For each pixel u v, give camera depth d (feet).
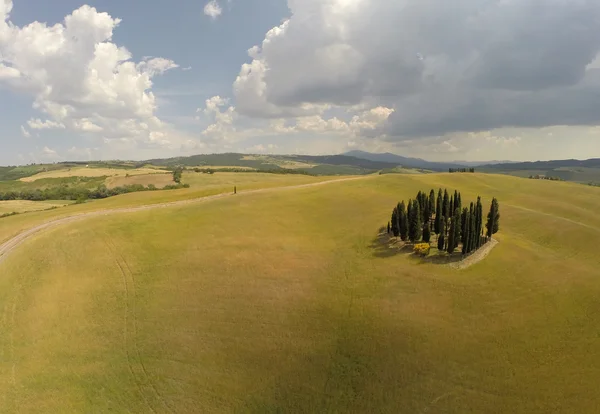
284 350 162.71
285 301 193.67
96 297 204.54
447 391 136.98
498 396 132.98
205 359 160.76
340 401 139.23
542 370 140.15
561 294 179.83
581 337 152.66
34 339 175.63
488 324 165.17
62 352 167.63
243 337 170.91
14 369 159.43
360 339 164.45
